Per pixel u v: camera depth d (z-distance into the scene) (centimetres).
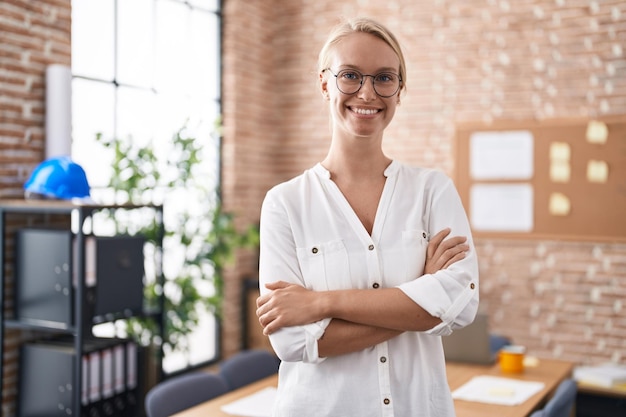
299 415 156
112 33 442
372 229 161
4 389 339
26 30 349
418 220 161
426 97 528
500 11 502
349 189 165
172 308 412
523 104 498
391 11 538
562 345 488
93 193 426
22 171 349
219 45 545
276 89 589
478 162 511
